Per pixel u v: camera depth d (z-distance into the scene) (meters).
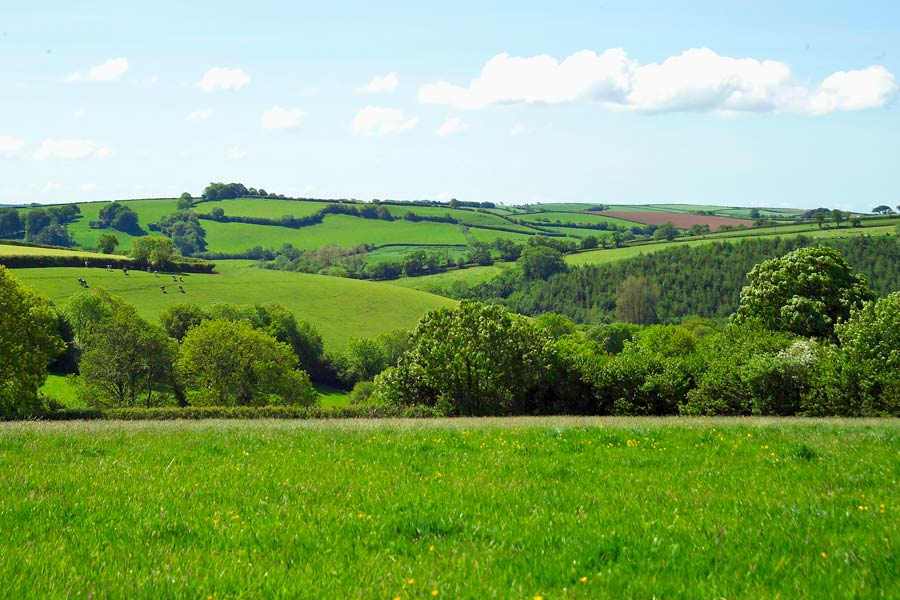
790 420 24.08
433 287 185.62
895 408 32.09
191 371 76.50
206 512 9.16
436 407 42.62
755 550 7.25
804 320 48.88
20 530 8.18
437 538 8.00
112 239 177.38
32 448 15.12
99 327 78.50
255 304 127.94
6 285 52.31
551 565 6.86
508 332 42.69
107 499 9.86
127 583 6.24
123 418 34.47
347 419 28.23
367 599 5.98
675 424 20.50
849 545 7.26
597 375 41.12
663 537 7.80
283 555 7.25
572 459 13.57
